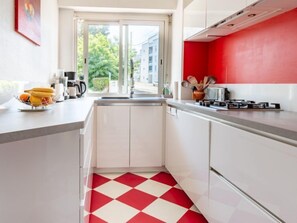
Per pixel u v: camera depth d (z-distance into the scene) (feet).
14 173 3.59
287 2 5.78
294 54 6.19
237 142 5.03
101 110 10.74
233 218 5.21
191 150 7.63
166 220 7.13
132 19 12.49
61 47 11.93
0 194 3.54
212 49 10.78
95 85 12.64
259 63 7.54
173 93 11.94
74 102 7.93
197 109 6.96
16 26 5.91
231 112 5.81
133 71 12.70
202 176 6.80
